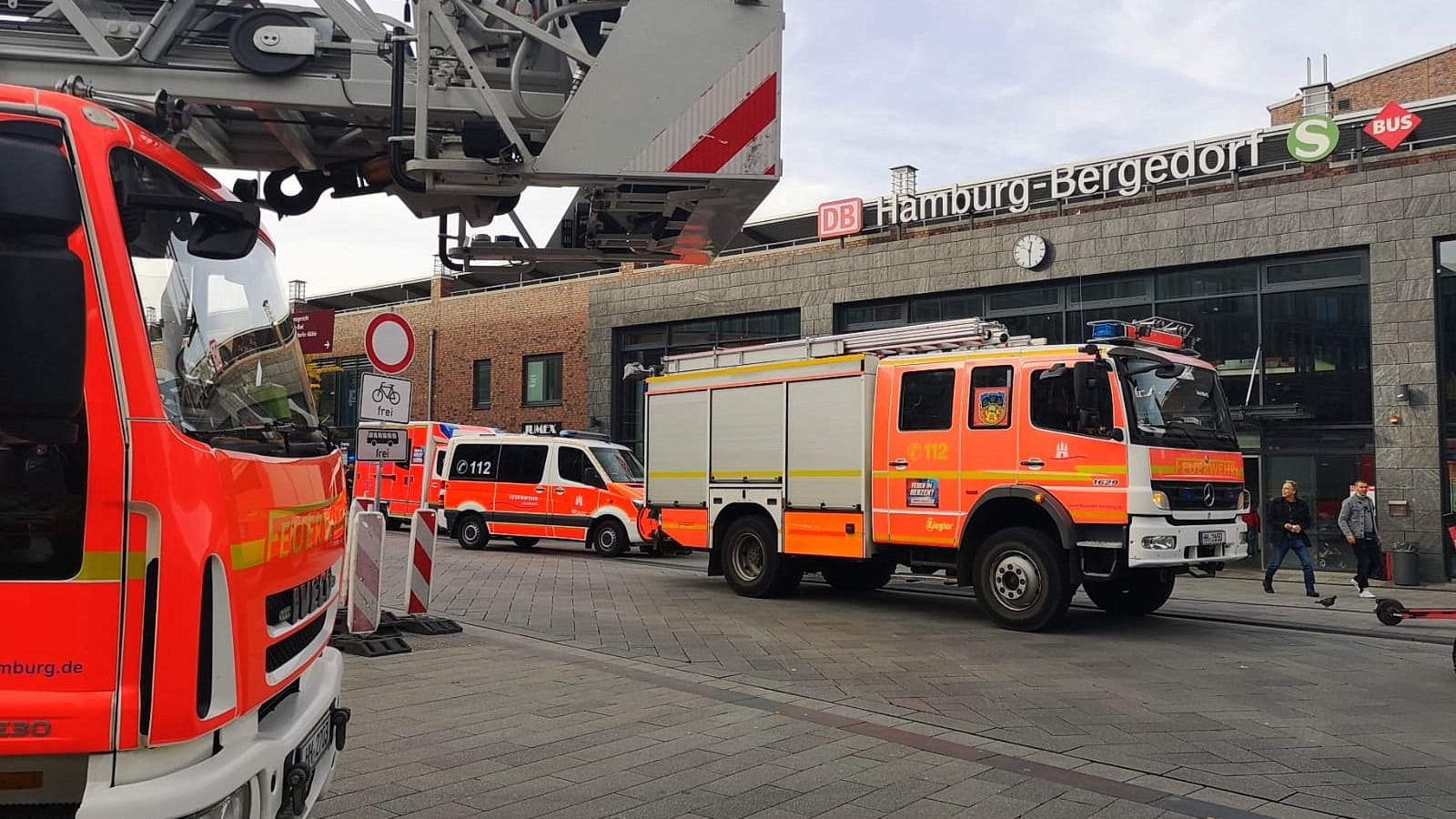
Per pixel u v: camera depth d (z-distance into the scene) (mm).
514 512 20703
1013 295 21641
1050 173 21188
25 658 2570
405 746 5816
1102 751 5875
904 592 13766
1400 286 17453
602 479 19781
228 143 5527
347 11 5031
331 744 3936
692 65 5156
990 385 10773
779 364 12742
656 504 14148
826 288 24078
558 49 5059
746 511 13203
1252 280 19094
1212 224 19203
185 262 3121
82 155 2711
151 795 2557
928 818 4715
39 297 2404
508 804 4836
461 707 6789
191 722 2676
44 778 2592
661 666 8289
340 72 5070
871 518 11727
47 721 2561
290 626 3430
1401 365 17375
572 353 29125
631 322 27797
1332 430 18234
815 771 5430
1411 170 17438
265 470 3217
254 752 2939
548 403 30016
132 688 2615
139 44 4773
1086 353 10062
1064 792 5098
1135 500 9656
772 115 5254
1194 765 5590
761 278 25312
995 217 21984
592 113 5051
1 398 2393
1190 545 10062
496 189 5164
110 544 2607
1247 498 11070
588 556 19719
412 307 33500
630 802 4906
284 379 3936
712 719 6539
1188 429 10477
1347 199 17969
